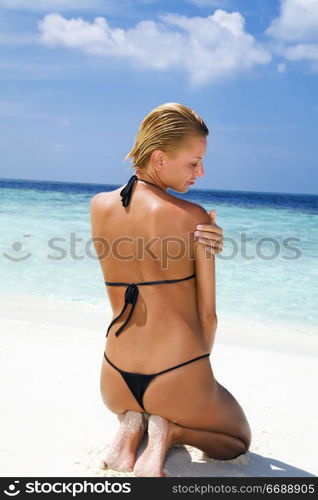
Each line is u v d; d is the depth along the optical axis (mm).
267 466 2676
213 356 4773
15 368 4121
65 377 3963
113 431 3025
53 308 6543
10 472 2508
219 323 6211
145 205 2336
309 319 6414
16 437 2912
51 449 2770
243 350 4980
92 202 2518
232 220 20781
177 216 2314
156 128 2346
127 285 2367
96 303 6875
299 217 22875
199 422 2408
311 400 3738
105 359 2467
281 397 3789
